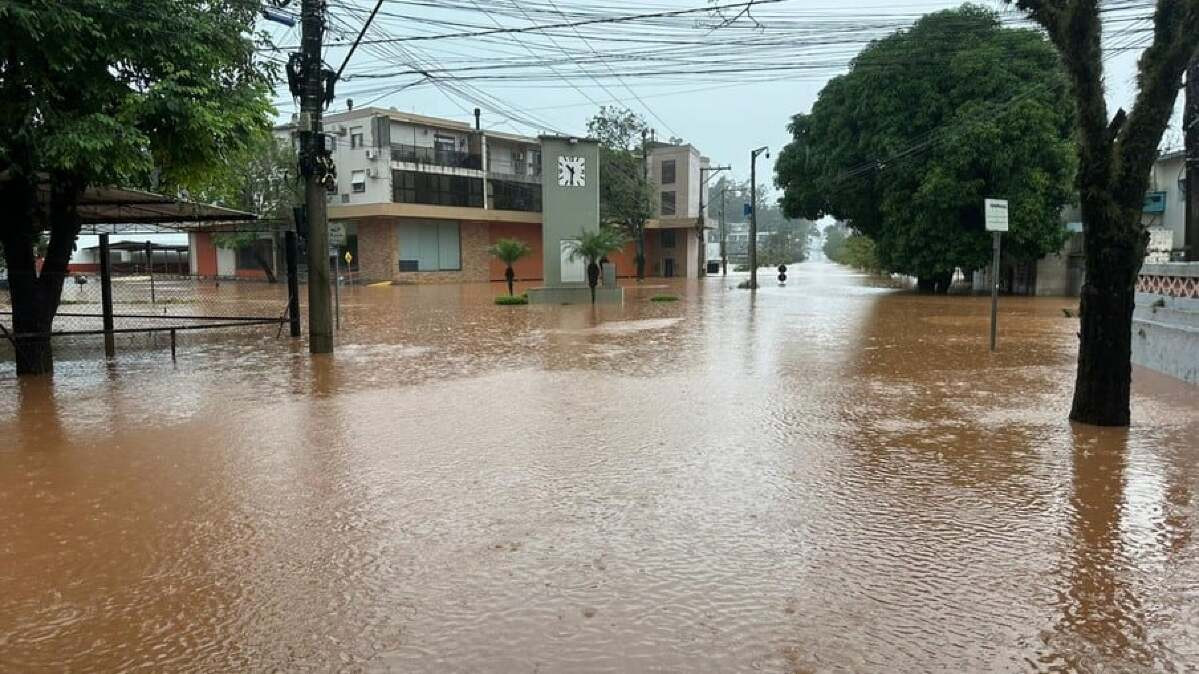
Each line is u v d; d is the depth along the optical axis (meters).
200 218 18.16
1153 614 3.85
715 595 4.07
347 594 4.13
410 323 20.33
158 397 9.93
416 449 7.16
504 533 4.99
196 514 5.44
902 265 31.25
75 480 6.29
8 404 9.52
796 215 35.69
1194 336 10.17
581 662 3.42
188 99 10.77
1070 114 27.50
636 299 29.84
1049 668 3.37
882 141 29.48
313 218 13.85
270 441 7.54
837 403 9.17
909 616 3.84
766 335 16.66
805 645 3.56
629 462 6.65
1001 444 7.19
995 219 13.53
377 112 45.62
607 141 55.25
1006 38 28.03
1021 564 4.45
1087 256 7.84
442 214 48.72
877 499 5.64
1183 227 25.38
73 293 33.94
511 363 12.72
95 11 10.00
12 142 10.24
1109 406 7.86
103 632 3.77
